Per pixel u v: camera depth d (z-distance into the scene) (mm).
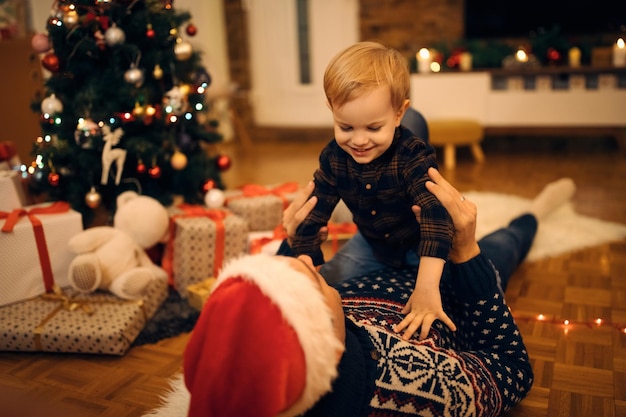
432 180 1181
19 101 2803
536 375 1500
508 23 4750
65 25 2104
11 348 1695
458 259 1183
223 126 5441
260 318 769
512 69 4246
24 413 898
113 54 2182
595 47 4355
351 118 1099
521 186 3504
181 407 1344
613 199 3148
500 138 4910
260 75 5500
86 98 2137
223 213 2191
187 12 2443
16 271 1874
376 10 5082
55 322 1713
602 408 1355
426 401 993
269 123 5582
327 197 1340
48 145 2303
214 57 5266
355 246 1587
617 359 1570
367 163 1235
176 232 2100
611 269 2199
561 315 1848
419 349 1042
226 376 750
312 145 5227
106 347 1657
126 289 1820
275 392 740
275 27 5340
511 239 2051
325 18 5207
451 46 4871
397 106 1130
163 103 2287
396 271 1417
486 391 1081
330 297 928
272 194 2439
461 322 1248
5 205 2033
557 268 2225
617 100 4145
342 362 929
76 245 1837
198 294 1928
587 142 4746
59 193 2330
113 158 2152
